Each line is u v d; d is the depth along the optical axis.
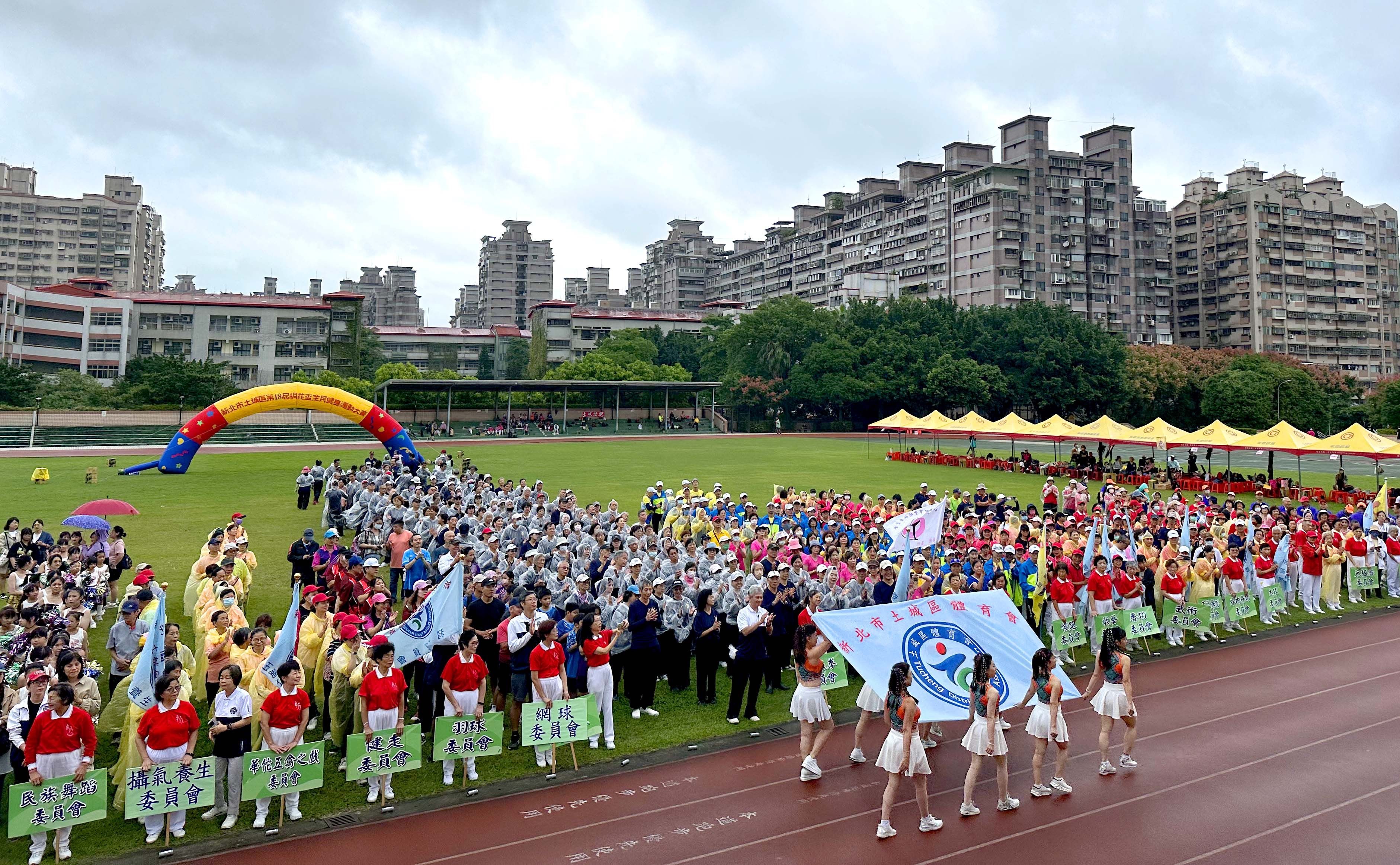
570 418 95.69
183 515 31.77
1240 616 20.72
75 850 10.29
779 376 103.44
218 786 11.40
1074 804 11.65
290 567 23.83
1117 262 131.62
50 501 34.47
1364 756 13.30
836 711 15.49
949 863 10.05
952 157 136.25
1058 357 95.62
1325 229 140.88
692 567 17.97
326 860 10.11
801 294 167.38
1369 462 64.88
